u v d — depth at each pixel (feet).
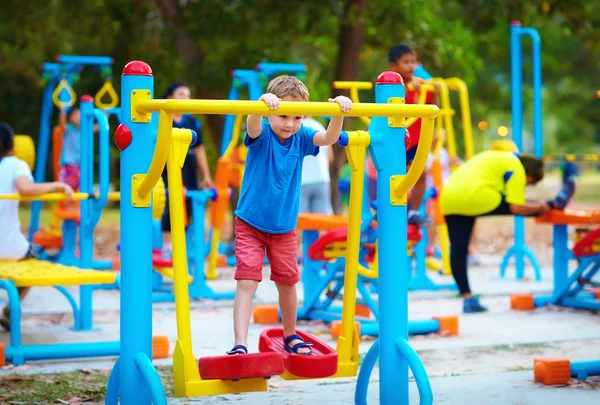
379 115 21.15
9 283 31.89
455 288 52.06
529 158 44.68
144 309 21.52
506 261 56.75
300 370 21.44
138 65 21.48
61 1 82.84
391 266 22.38
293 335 23.29
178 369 20.93
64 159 59.77
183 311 21.11
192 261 54.85
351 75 73.87
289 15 70.38
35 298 47.37
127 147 21.40
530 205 43.34
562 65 145.28
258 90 56.44
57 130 62.03
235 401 26.35
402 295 22.41
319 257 39.01
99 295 49.34
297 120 22.80
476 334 37.40
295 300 23.57
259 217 23.02
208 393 20.74
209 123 79.00
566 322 40.50
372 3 73.97
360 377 23.30
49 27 86.22
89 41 93.30
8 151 37.22
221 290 50.31
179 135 21.53
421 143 21.22
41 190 35.78
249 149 23.20
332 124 22.26
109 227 104.12
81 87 106.22
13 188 36.40
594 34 76.54
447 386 27.99
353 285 22.71
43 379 29.17
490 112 170.60
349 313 22.68
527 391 27.20
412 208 46.39
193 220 49.11
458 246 43.45
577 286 44.88
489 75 137.28
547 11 72.64
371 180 50.34
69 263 53.01
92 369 30.73
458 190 42.86
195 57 74.33
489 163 43.21
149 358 21.35
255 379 21.11
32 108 118.21
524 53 114.62
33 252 37.78
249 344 34.73
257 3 69.51
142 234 21.50
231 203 68.59
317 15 71.10
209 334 37.32
